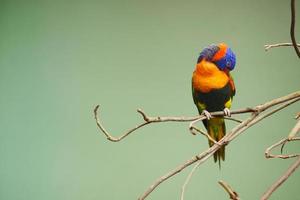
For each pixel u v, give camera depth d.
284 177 2.90
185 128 7.68
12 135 7.87
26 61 8.09
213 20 7.99
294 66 7.83
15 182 7.74
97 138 7.76
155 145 7.66
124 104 7.86
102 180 7.61
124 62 8.00
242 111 3.65
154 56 7.98
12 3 8.23
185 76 7.88
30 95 7.98
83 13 8.16
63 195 7.63
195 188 7.46
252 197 7.43
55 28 8.13
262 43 7.89
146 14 8.09
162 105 7.82
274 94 7.78
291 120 7.57
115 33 8.09
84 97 7.92
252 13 7.97
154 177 7.56
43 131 7.86
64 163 7.73
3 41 8.12
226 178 7.48
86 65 8.02
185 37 8.00
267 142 7.56
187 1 8.05
